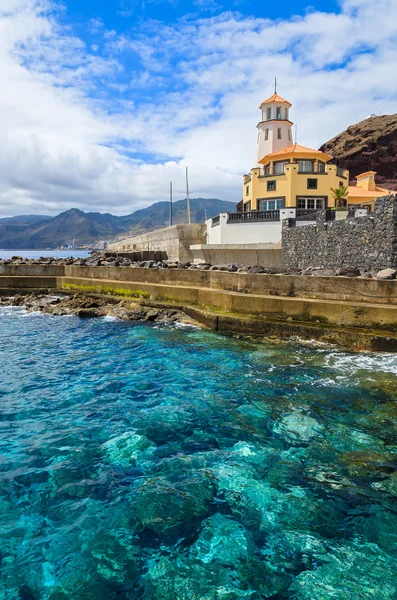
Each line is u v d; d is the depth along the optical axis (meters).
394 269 13.58
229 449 6.66
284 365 10.69
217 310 16.17
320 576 4.16
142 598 3.95
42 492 5.57
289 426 7.36
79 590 4.04
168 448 6.73
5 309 21.55
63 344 13.81
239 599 3.91
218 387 9.35
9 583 4.11
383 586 4.01
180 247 31.78
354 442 6.75
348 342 12.06
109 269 23.22
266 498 5.38
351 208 26.17
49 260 31.92
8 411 8.25
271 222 27.39
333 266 17.30
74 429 7.43
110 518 5.05
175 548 4.58
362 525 4.86
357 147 85.75
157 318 17.58
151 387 9.51
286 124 47.66
